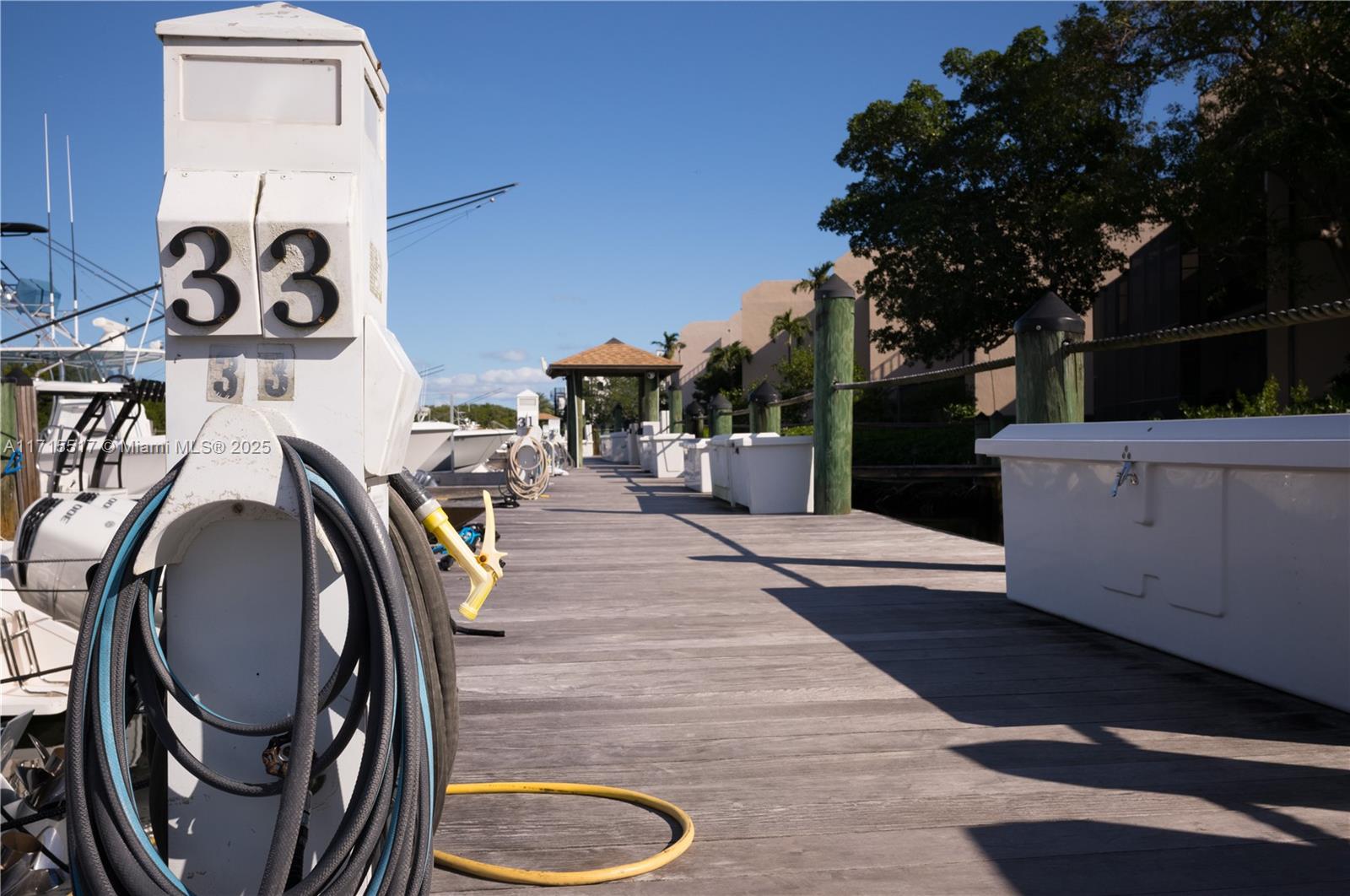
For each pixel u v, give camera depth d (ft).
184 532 4.56
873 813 6.71
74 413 24.54
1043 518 13.53
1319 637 8.77
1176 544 10.68
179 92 4.62
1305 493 8.80
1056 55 75.51
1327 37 60.03
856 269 130.93
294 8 4.86
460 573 18.20
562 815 6.75
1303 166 63.82
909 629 12.76
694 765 7.73
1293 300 74.02
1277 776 7.27
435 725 4.84
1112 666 10.59
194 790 4.68
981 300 84.12
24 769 6.46
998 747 8.08
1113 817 6.59
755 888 5.63
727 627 13.01
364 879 4.47
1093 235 73.26
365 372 4.66
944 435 64.80
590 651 11.66
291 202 4.51
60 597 9.69
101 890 4.04
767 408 36.42
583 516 29.84
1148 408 91.04
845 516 28.45
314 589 4.08
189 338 4.55
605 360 80.74
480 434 46.70
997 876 5.76
